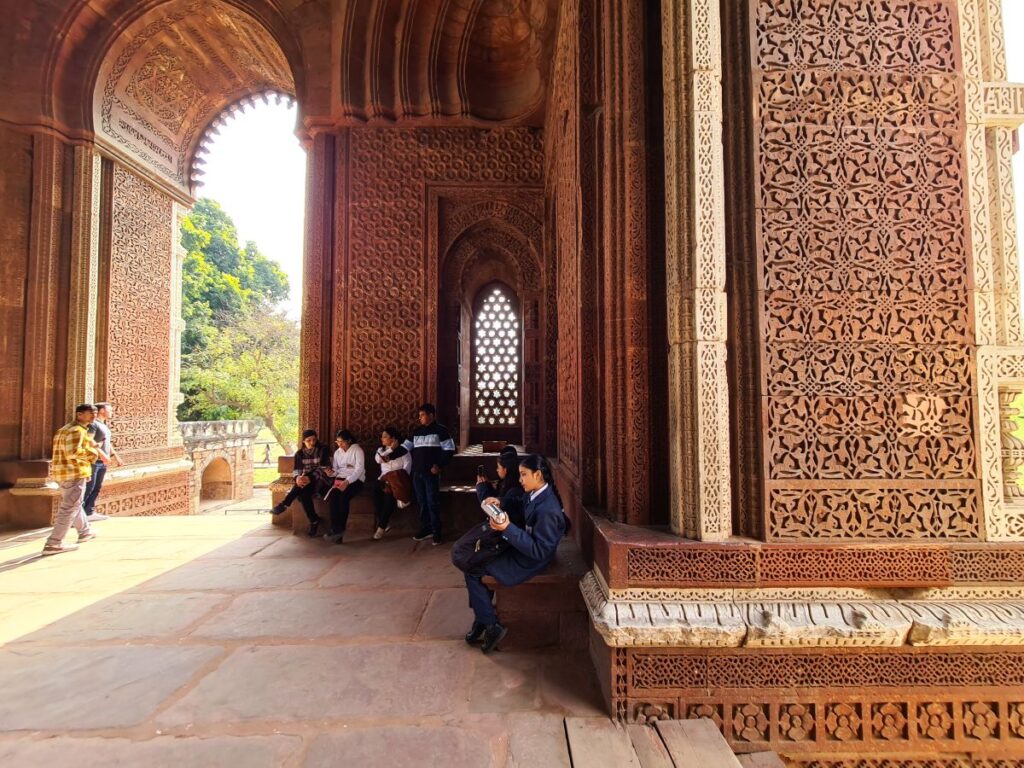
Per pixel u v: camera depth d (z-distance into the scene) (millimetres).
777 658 2443
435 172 6586
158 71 7875
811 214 2668
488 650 3010
